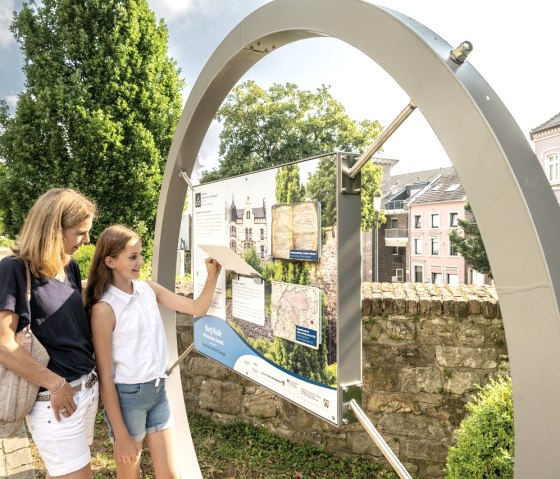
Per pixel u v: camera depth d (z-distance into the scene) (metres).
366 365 3.68
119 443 2.04
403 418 3.61
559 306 1.00
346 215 1.86
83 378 1.90
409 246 51.06
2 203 10.36
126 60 10.27
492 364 3.42
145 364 2.16
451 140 1.22
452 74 1.21
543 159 33.88
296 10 1.84
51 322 1.81
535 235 1.03
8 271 1.71
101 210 10.03
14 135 10.05
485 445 2.22
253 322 2.54
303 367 2.11
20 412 1.72
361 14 1.52
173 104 11.15
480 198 1.16
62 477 1.81
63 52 10.19
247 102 21.92
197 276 3.29
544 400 1.03
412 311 3.55
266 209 2.39
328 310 1.93
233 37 2.32
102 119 9.85
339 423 1.87
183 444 3.36
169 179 3.16
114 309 2.08
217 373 4.40
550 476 1.02
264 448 3.94
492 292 3.77
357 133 22.03
